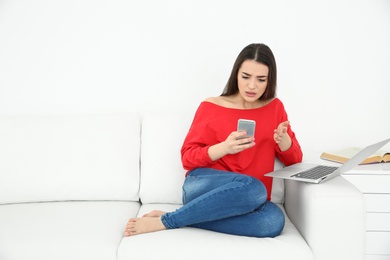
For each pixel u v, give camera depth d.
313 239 1.35
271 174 1.54
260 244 1.32
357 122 2.16
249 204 1.37
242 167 1.65
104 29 2.12
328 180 1.49
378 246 1.84
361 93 2.14
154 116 1.94
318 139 2.18
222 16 2.11
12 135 1.86
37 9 2.10
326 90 2.14
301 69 2.13
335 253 1.35
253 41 2.12
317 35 2.11
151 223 1.45
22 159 1.83
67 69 2.13
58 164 1.83
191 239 1.35
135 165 1.88
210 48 2.12
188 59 2.13
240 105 1.74
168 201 1.83
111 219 1.58
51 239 1.39
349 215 1.33
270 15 2.10
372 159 1.93
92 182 1.82
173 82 2.15
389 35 2.10
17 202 1.82
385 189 1.80
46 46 2.12
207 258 1.28
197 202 1.40
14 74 2.13
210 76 2.14
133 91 2.15
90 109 2.16
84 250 1.35
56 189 1.81
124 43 2.12
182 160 1.67
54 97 2.15
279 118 1.76
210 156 1.56
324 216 1.34
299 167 1.66
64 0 2.10
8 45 2.11
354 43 2.11
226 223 1.41
